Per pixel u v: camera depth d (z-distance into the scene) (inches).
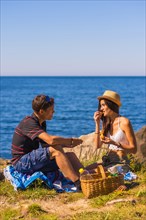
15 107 2471.7
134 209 206.1
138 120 1702.8
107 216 196.5
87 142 382.3
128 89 5142.7
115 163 270.7
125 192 232.4
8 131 1421.0
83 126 1541.6
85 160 355.6
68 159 252.1
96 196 235.0
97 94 3932.1
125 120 268.5
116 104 269.9
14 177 259.1
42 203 232.8
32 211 217.3
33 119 257.3
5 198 244.7
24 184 254.1
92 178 244.7
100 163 272.4
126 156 275.6
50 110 259.0
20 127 259.8
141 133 322.7
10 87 6259.8
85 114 2010.3
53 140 246.4
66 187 256.5
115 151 273.9
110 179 236.7
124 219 194.1
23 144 259.9
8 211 222.5
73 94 3924.7
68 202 232.7
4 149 1021.2
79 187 250.8
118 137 268.4
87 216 201.3
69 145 255.8
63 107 2443.4
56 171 263.7
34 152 255.6
